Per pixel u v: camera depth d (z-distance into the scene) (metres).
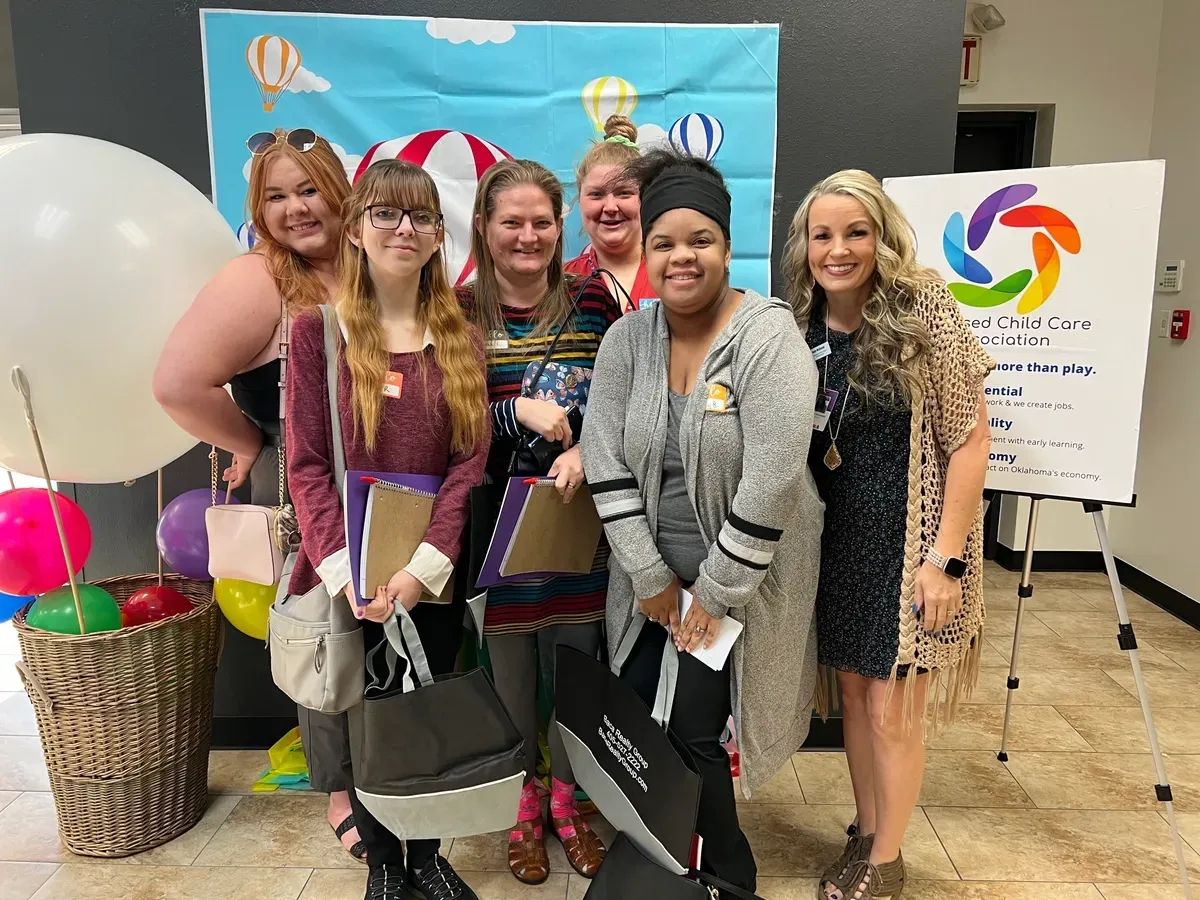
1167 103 3.59
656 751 1.39
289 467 1.46
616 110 2.18
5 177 1.57
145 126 2.16
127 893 1.77
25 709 2.62
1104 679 2.84
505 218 1.57
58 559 1.78
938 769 2.25
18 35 2.12
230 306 1.54
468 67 2.15
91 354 1.60
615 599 1.58
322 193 1.62
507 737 1.47
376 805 1.45
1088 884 1.77
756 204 2.23
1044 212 1.84
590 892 1.50
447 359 1.48
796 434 1.28
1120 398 1.82
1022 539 4.06
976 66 3.70
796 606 1.49
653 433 1.39
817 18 2.14
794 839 1.96
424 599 1.48
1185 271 3.44
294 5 2.11
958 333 1.46
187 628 1.90
